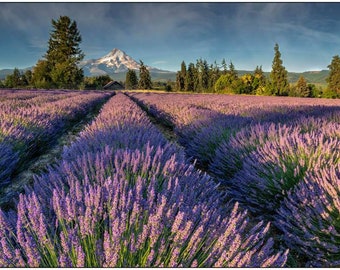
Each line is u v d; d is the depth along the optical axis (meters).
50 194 1.94
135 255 1.37
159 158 2.55
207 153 4.68
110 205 1.67
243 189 3.09
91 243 1.41
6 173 3.50
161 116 10.97
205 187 2.22
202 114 7.27
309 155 2.96
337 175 2.47
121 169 2.21
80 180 2.24
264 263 1.33
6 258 1.22
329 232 1.99
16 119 5.51
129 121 5.62
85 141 3.56
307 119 5.94
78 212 1.54
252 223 2.87
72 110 9.53
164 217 1.51
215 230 1.52
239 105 12.93
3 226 1.43
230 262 1.30
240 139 4.21
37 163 5.11
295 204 2.50
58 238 1.49
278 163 2.86
